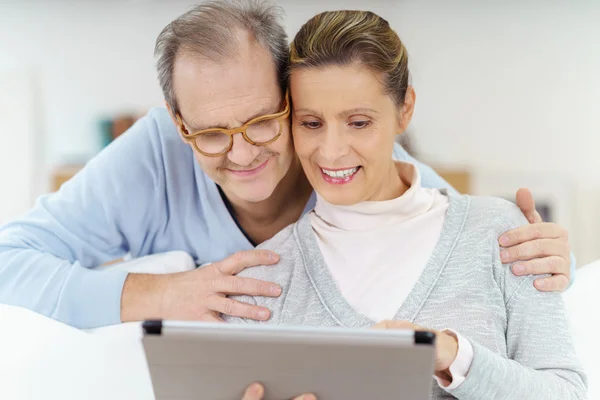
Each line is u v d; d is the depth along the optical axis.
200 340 0.87
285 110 1.19
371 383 0.89
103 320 1.35
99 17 3.16
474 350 0.99
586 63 2.98
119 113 3.22
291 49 1.16
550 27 2.98
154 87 3.21
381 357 0.85
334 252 1.22
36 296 1.37
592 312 1.41
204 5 1.21
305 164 1.17
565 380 1.06
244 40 1.15
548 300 1.14
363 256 1.20
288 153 1.24
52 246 1.48
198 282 1.28
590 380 1.25
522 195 1.24
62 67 3.21
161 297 1.30
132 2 3.14
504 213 1.21
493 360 1.00
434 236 1.20
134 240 1.54
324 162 1.13
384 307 1.17
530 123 3.05
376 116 1.11
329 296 1.19
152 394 1.20
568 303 1.44
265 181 1.24
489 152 3.09
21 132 3.18
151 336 0.87
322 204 1.24
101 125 3.17
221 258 1.51
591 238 3.07
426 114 3.11
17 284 1.39
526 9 2.98
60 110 3.23
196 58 1.14
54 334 1.26
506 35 3.01
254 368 0.89
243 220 1.48
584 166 3.05
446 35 3.04
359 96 1.09
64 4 3.16
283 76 1.19
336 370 0.88
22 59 3.21
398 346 0.84
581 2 2.95
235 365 0.89
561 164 3.06
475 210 1.22
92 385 1.21
